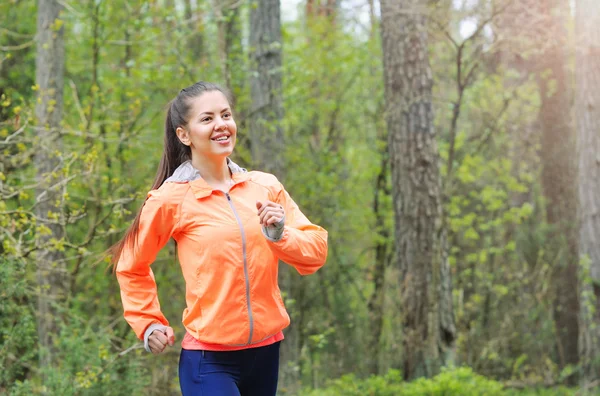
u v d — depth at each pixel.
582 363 9.48
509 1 8.45
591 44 9.45
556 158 13.17
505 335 11.23
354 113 11.91
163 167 3.06
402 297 8.80
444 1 8.65
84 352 5.63
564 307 12.41
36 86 5.61
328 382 8.60
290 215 3.03
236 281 2.78
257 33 9.08
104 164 7.36
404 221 8.91
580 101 9.57
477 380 7.82
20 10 10.59
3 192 5.36
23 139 5.66
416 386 7.47
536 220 13.30
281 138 9.12
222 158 2.89
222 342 2.79
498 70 11.46
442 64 11.90
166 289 8.65
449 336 8.83
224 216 2.81
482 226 11.15
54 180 6.22
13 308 5.07
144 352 6.95
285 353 8.77
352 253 11.77
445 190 9.23
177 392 7.03
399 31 8.88
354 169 12.41
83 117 7.11
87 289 8.38
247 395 2.97
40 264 5.74
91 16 8.37
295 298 10.09
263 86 8.98
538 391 9.88
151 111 9.25
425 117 8.89
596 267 9.41
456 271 11.74
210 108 2.86
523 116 12.11
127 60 9.52
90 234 6.38
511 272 12.26
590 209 9.46
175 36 9.49
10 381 5.25
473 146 11.97
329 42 11.27
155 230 2.85
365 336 9.34
